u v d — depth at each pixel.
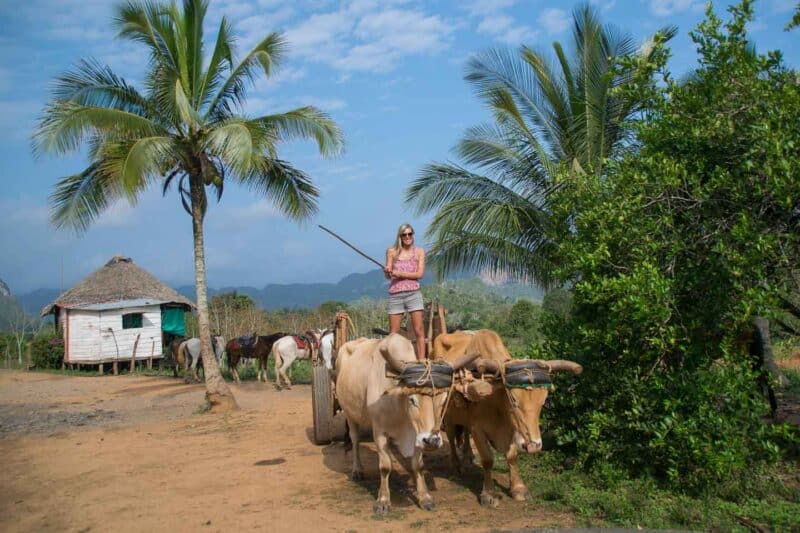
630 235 6.50
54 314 29.73
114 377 24.80
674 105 6.72
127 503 7.14
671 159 6.54
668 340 6.25
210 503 6.97
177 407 15.50
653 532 5.26
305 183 14.96
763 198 6.09
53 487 8.05
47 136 11.73
